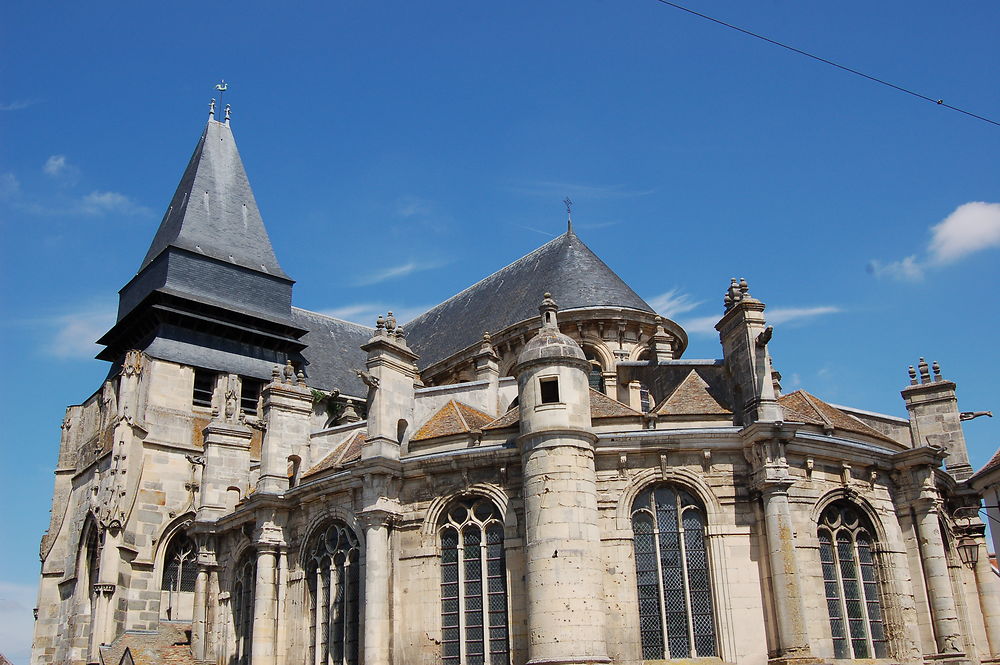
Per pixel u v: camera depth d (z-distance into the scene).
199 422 52.53
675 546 29.47
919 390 38.16
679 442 29.91
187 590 49.31
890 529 31.41
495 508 30.73
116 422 48.97
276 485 36.12
